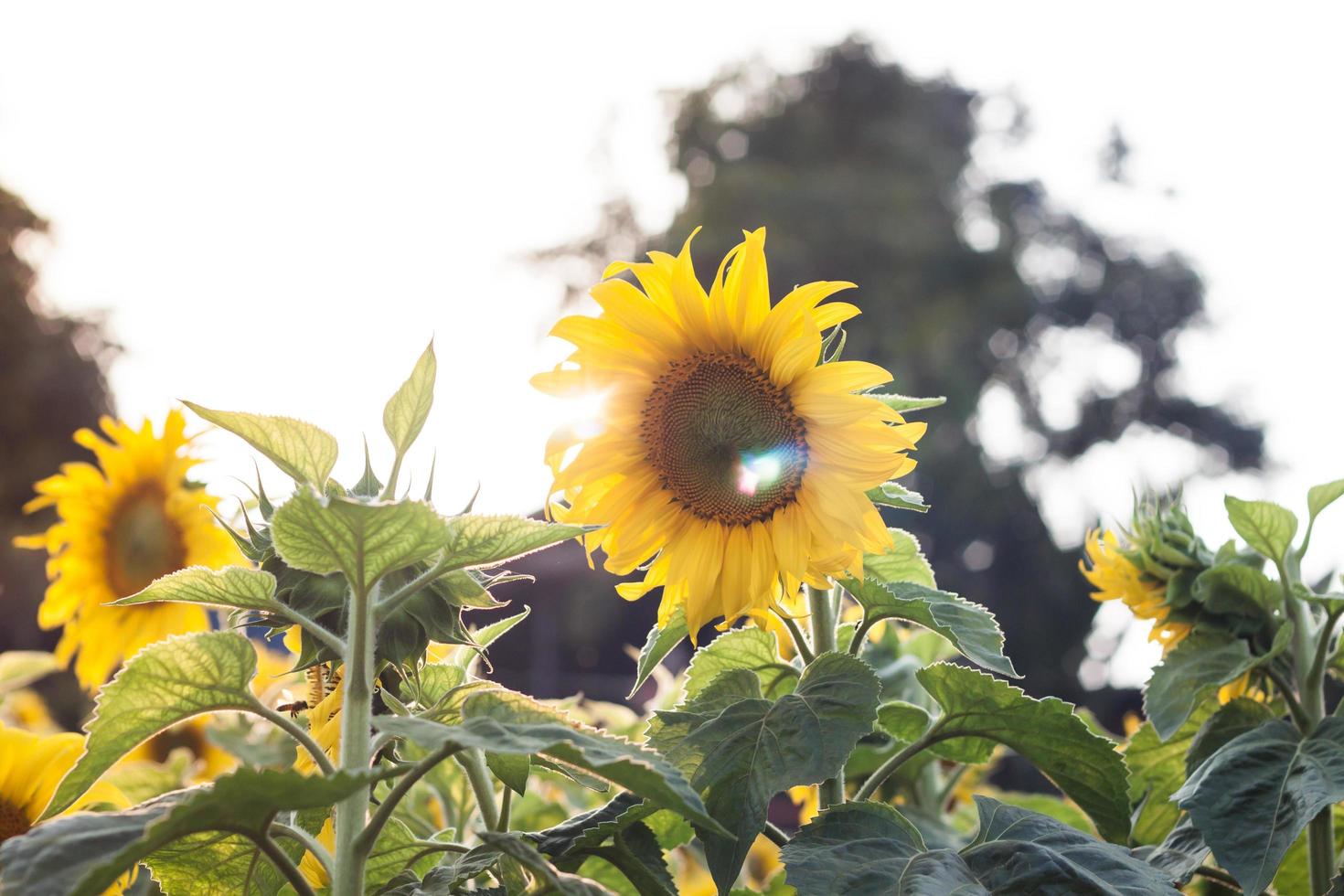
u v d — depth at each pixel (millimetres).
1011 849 1005
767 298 1145
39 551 10211
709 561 1137
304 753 1041
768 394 1128
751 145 13742
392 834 1048
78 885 806
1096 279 13922
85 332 11656
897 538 1173
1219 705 1254
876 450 1104
